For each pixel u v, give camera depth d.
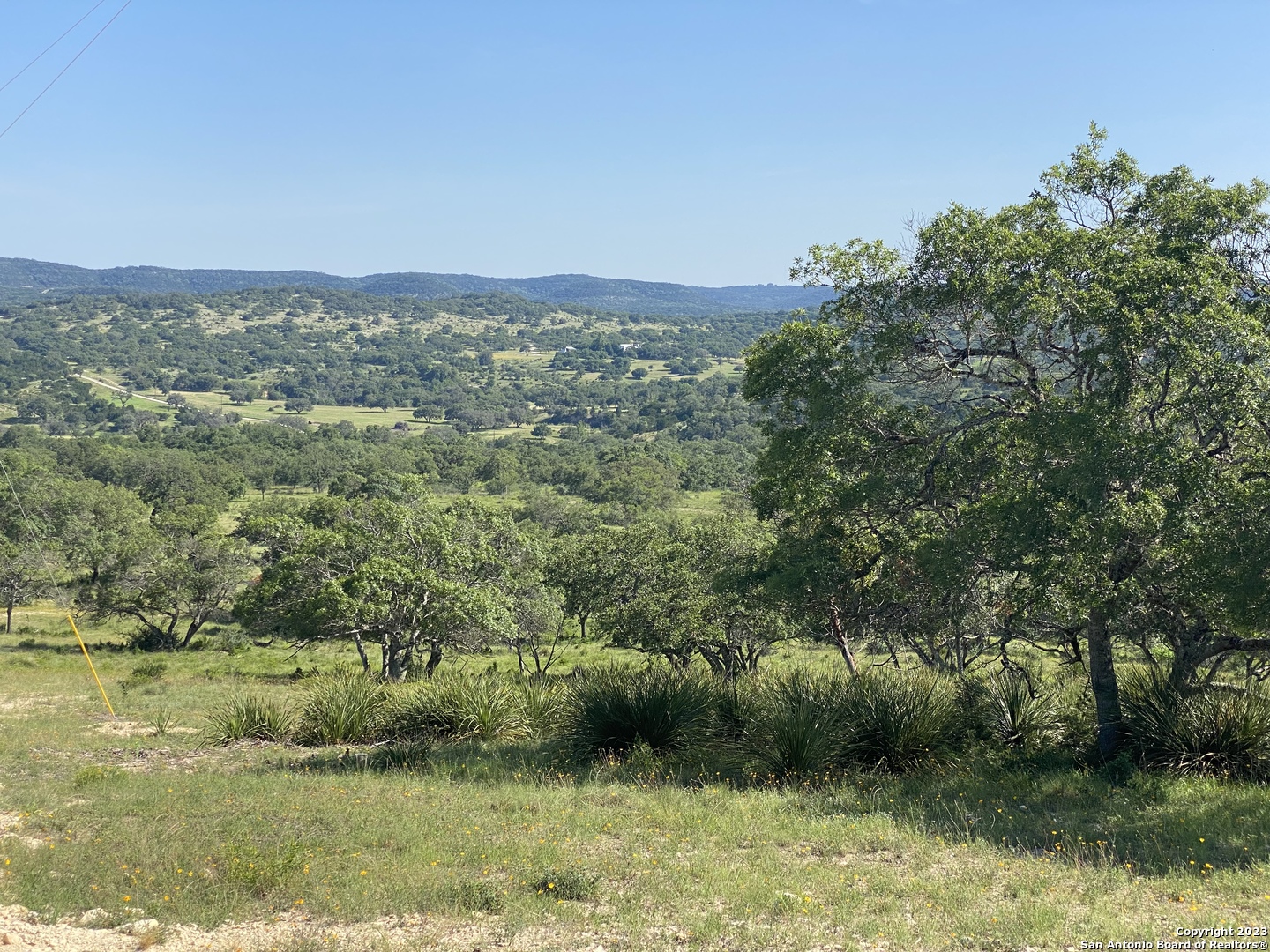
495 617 26.95
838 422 12.83
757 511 15.55
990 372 12.52
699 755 11.74
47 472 81.50
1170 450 9.72
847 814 8.92
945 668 15.79
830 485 13.18
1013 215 12.38
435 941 5.64
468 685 14.64
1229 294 10.39
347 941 5.62
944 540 11.76
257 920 6.08
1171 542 9.71
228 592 45.09
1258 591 9.04
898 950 5.40
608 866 7.17
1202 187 11.70
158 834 8.06
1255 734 9.95
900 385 12.96
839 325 13.11
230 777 11.01
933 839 8.00
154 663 32.59
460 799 9.60
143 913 6.08
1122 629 12.33
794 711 11.41
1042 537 10.38
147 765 12.43
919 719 11.27
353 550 30.53
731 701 12.88
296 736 14.36
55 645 42.81
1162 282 10.38
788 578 14.30
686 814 8.82
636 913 6.09
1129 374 10.52
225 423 198.62
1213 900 6.25
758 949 5.46
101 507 67.62
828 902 6.31
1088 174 12.16
